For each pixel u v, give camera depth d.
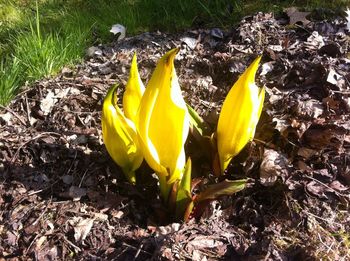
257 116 0.42
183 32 0.74
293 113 0.53
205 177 0.47
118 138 0.42
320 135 0.49
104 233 0.43
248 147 0.47
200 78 0.61
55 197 0.46
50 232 0.43
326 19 0.73
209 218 0.44
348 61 0.61
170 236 0.41
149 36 0.73
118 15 0.76
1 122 0.55
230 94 0.41
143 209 0.46
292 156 0.49
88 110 0.56
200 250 0.41
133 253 0.41
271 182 0.46
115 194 0.46
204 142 0.45
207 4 0.78
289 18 0.72
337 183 0.46
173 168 0.40
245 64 0.62
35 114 0.56
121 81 0.61
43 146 0.50
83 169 0.48
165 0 0.79
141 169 0.46
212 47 0.69
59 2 0.84
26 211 0.45
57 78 0.62
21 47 0.66
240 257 0.41
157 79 0.37
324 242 0.42
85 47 0.71
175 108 0.38
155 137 0.39
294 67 0.60
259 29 0.69
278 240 0.43
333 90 0.56
